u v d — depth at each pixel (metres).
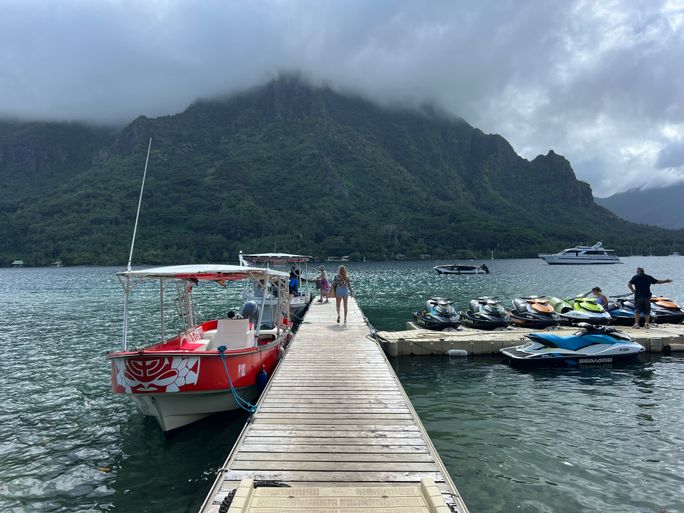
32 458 7.78
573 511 5.71
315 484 5.07
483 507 5.81
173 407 8.54
